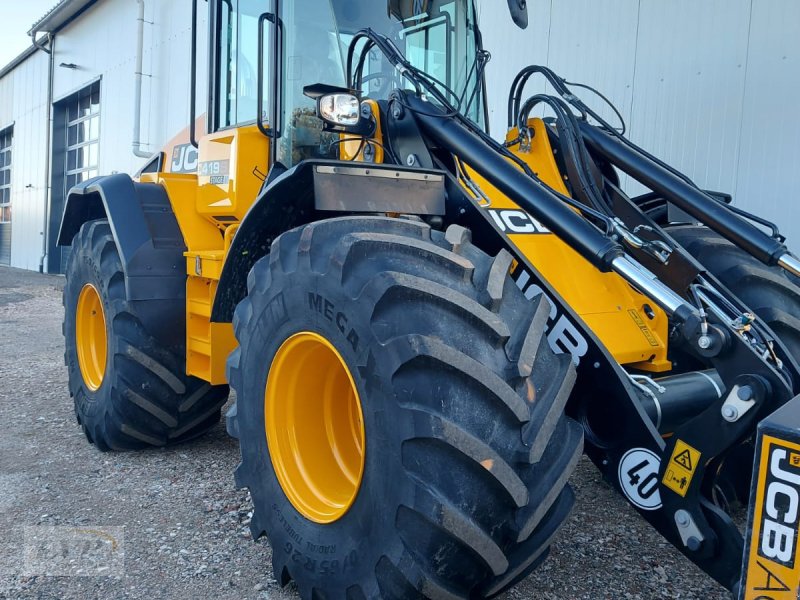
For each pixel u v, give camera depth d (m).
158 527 2.77
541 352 1.89
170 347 3.45
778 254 2.34
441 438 1.67
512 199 2.16
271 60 2.93
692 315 1.85
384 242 1.93
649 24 5.16
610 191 2.85
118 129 12.98
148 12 11.59
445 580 1.73
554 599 2.21
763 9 4.49
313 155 2.98
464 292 1.87
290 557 2.14
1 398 4.84
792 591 1.27
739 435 1.77
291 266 2.13
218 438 3.98
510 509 1.73
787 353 1.94
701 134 4.87
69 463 3.53
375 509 1.83
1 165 19.66
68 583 2.34
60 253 16.08
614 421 2.02
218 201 3.31
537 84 6.00
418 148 2.39
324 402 2.34
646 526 2.75
